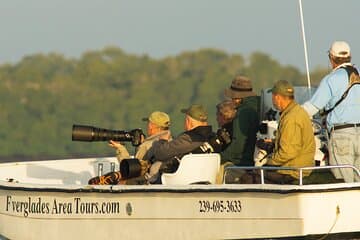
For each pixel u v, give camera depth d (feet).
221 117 130.00
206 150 124.77
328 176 123.34
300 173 115.14
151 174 126.52
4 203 131.75
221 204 117.80
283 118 120.57
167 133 133.28
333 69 123.85
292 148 119.55
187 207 119.34
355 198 115.34
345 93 122.31
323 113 124.88
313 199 114.42
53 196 126.62
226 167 121.80
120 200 122.72
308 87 133.90
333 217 114.83
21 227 129.70
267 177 121.29
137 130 133.80
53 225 126.82
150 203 121.19
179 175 122.72
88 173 156.66
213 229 118.21
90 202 124.36
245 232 116.88
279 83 120.88
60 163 156.04
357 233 115.44
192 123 125.49
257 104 131.03
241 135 129.70
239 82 131.54
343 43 123.44
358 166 122.62
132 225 122.31
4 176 153.58
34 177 155.33
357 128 122.31
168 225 120.26
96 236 124.36
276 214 115.34
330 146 123.34
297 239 114.62
